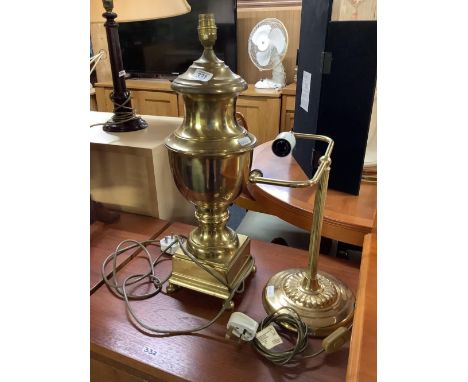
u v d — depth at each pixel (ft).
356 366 1.25
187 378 1.69
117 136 3.21
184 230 2.99
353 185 3.16
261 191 3.33
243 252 2.30
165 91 8.86
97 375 2.04
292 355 1.74
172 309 2.14
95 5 3.20
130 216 3.21
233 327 1.84
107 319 2.06
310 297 1.99
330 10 2.84
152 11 3.14
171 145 1.92
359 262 2.56
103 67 9.62
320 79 3.06
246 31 9.07
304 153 3.63
